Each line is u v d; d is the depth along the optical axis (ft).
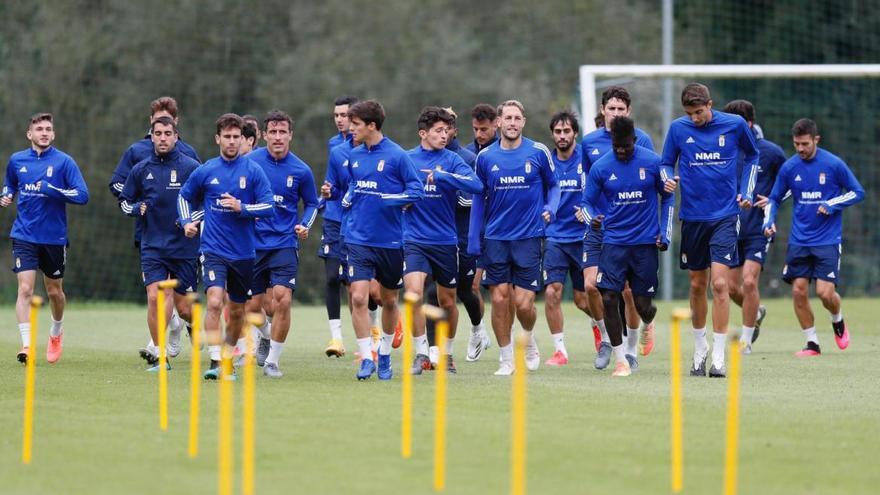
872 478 89.92
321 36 415.23
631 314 156.97
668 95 329.72
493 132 162.30
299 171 156.76
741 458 96.37
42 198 162.61
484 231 155.63
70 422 112.57
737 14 413.39
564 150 166.30
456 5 428.56
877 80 392.06
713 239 146.30
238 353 163.12
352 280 144.05
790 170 180.34
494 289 150.41
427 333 157.28
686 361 169.78
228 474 89.04
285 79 404.57
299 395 128.88
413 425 109.91
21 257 162.40
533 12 429.38
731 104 181.88
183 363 164.55
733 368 84.53
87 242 383.04
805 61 411.75
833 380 144.36
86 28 393.50
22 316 161.79
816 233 179.73
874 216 386.73
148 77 394.32
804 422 112.16
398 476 89.97
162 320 110.11
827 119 394.11
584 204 149.79
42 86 391.04
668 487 87.04
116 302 371.56
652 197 148.56
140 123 391.65
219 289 142.20
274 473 91.09
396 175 143.13
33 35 393.91
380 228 143.64
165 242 156.15
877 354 178.91
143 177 155.63
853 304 287.69
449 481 88.48
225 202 140.26
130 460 95.86
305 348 189.47
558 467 93.15
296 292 389.80
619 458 96.27
